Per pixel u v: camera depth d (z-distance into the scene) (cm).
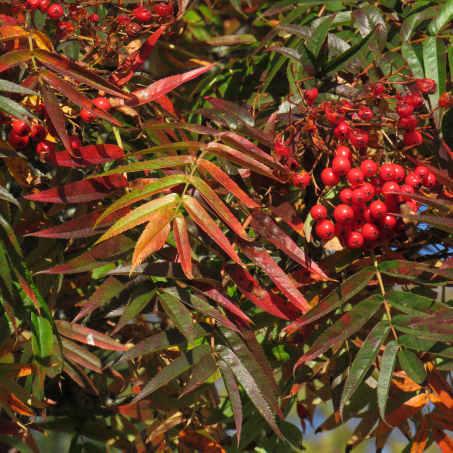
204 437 89
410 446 86
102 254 78
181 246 74
